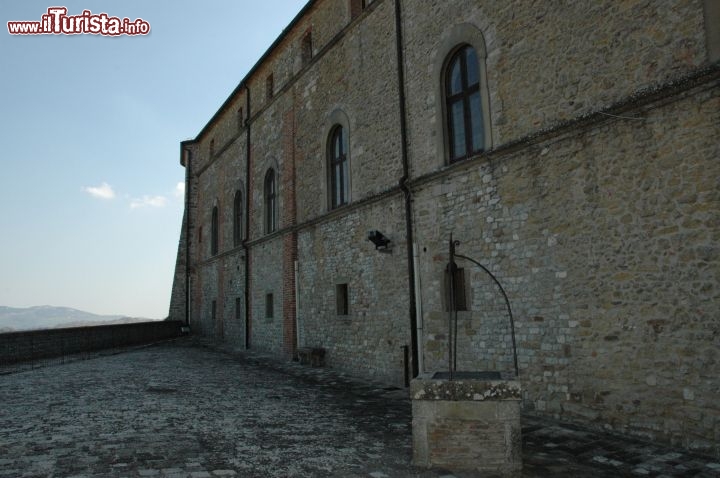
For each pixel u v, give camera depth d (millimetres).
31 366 15703
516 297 8688
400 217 11656
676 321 6500
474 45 9750
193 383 12078
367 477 5387
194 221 31266
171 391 10922
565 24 8086
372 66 12969
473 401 5656
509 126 8938
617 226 7234
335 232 14344
